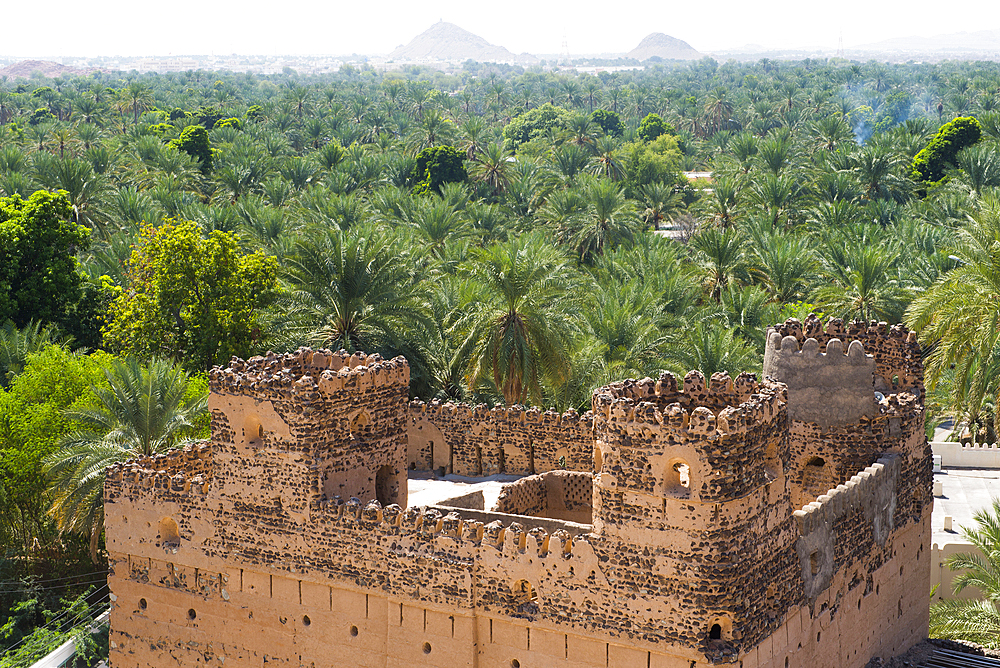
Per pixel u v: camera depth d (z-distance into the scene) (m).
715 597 27.81
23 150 154.12
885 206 109.19
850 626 34.47
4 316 72.25
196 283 67.44
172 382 50.69
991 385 60.09
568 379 60.78
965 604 44.41
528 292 60.38
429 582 31.97
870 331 39.47
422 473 45.66
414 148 175.62
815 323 39.78
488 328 60.84
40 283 74.62
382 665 33.06
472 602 31.42
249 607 35.09
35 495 53.78
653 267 83.31
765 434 28.62
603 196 106.25
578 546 29.53
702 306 79.56
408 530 32.28
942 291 52.47
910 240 88.56
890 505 36.53
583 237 106.00
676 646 28.31
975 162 116.00
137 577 37.19
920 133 158.38
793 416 37.78
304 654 34.34
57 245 77.19
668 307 77.75
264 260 70.12
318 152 162.50
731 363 61.91
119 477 37.12
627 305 67.31
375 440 35.12
